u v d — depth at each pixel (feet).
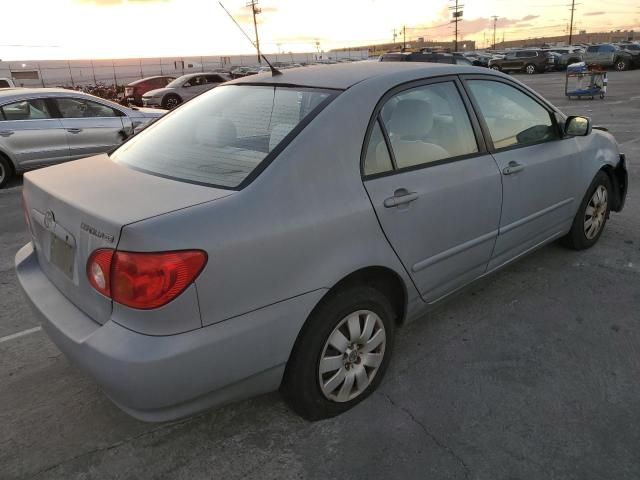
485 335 10.94
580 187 13.47
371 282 8.77
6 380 9.96
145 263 6.25
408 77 9.49
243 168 7.64
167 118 10.49
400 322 9.62
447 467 7.55
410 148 9.14
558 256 14.60
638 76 91.71
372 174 8.41
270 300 7.11
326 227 7.57
